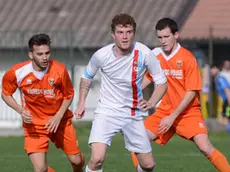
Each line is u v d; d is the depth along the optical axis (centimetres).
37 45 2655
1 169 3691
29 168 3725
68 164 3947
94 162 2567
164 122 2850
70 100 2802
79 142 5459
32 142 2770
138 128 2639
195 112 2933
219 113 6788
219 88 6100
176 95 2961
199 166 3809
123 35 2494
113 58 2570
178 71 2933
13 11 8788
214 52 7706
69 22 8525
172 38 2925
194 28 7756
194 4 8119
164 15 8325
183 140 5734
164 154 4566
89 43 7938
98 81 7319
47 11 8769
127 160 4131
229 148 4988
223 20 7806
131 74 2581
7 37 7425
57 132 2856
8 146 5134
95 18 8538
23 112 2720
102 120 2606
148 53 2586
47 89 2766
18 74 2750
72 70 6806
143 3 8612
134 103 2623
